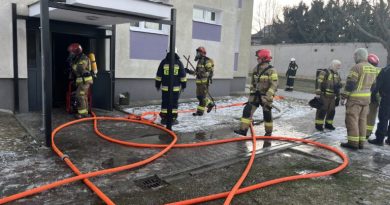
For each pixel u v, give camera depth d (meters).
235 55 13.90
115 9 5.08
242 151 5.34
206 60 7.93
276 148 5.54
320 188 4.00
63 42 8.66
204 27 10.80
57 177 3.93
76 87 7.33
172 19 6.00
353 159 5.18
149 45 9.45
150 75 9.57
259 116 8.44
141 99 9.52
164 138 5.91
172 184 3.93
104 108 8.23
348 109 5.71
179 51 10.12
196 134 6.30
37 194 3.49
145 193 3.66
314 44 27.77
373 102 6.24
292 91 16.11
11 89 7.12
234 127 6.98
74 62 6.99
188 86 10.53
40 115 7.11
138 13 5.41
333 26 31.84
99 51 8.62
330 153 5.44
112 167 4.35
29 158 4.50
